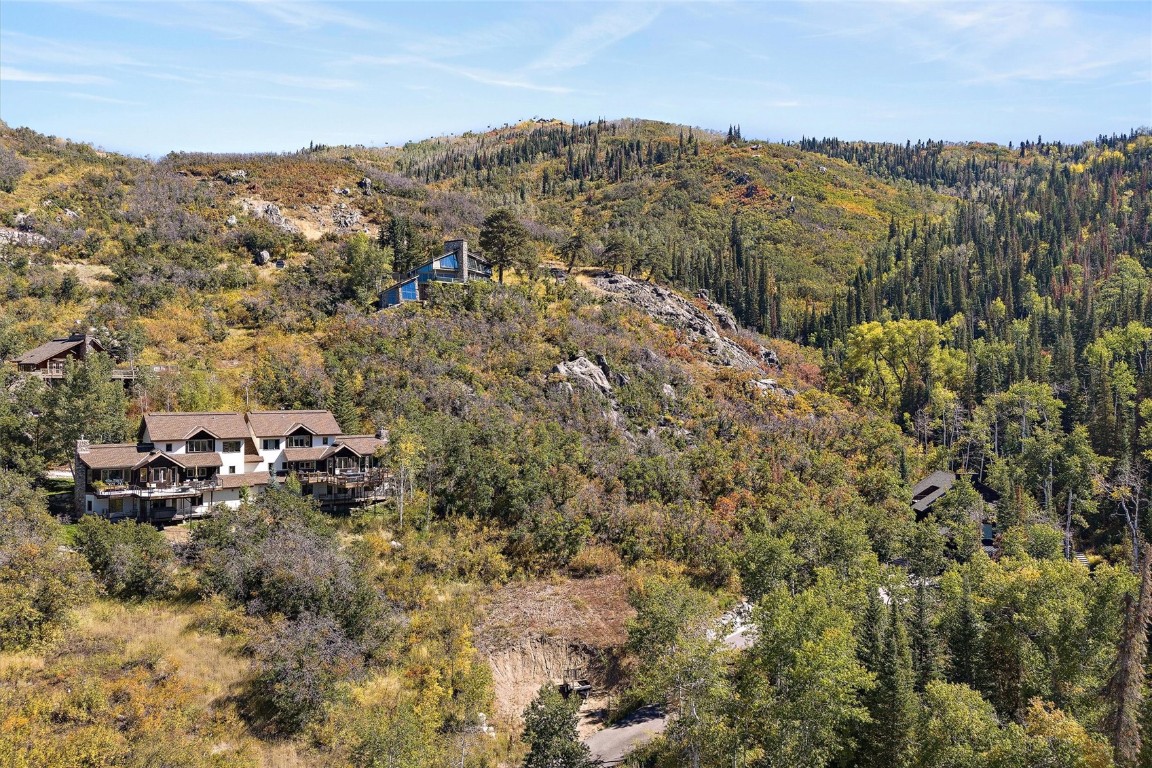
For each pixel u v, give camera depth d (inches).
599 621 2252.7
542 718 1576.0
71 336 2955.2
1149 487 3656.5
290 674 1652.3
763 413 3700.8
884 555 2950.3
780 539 2436.0
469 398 2965.1
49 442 2368.4
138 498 2186.3
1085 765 1449.3
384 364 3058.6
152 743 1406.3
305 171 5748.0
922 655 1977.1
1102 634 1914.4
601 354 3538.4
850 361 5339.6
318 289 3784.5
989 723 1614.2
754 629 1988.2
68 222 4151.1
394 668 1892.2
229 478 2325.3
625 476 2861.7
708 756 1708.9
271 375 2945.4
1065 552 3479.3
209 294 3661.4
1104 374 4763.8
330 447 2490.2
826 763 1675.7
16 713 1380.4
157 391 2768.2
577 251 5206.7
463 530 2429.9
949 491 3447.3
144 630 1761.8
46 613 1668.3
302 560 1961.1
